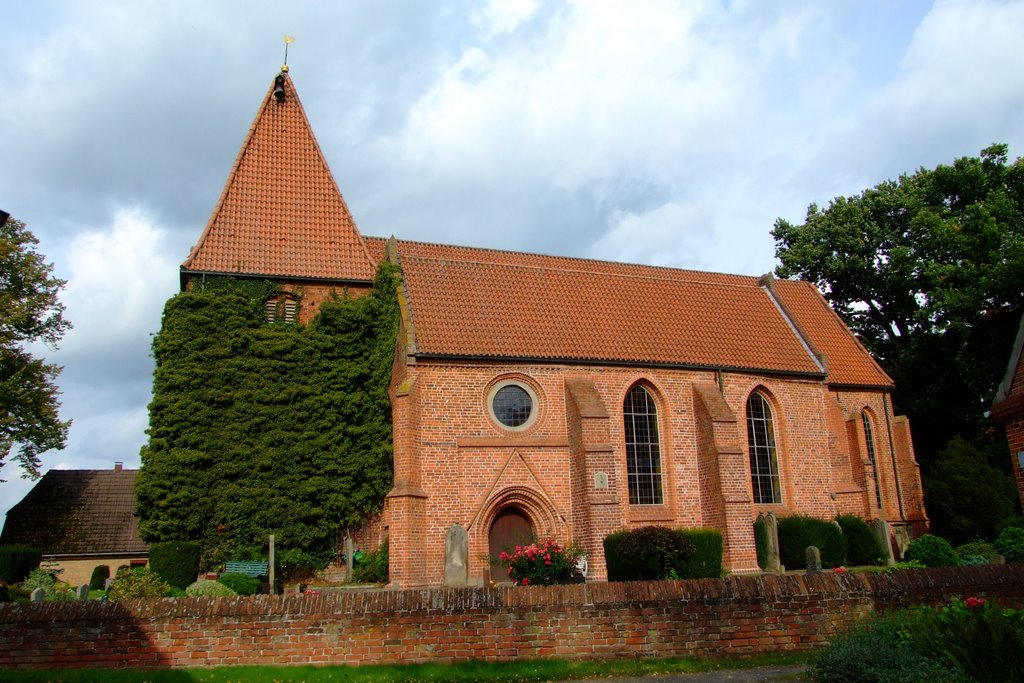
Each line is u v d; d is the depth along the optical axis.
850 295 55.28
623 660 14.61
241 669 13.85
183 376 30.89
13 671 13.64
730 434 33.72
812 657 14.62
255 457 31.05
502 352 31.95
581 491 30.66
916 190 51.69
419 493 29.16
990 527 41.22
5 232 39.22
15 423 38.22
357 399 32.69
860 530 35.56
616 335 35.41
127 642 14.05
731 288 42.47
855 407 41.75
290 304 35.22
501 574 30.20
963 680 11.49
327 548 31.84
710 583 15.45
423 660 14.32
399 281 33.81
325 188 38.50
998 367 41.03
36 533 45.53
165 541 29.61
